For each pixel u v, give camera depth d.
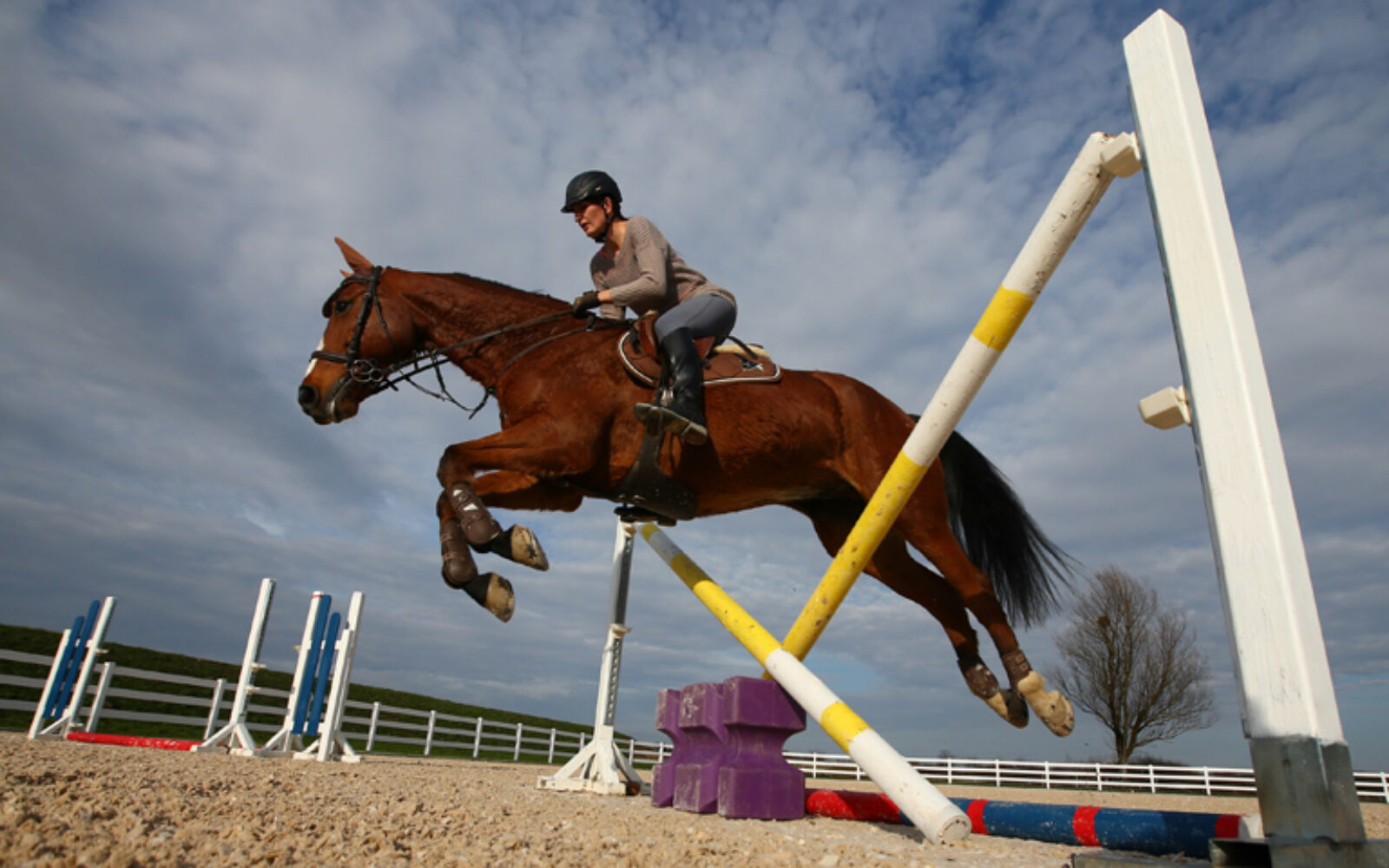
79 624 8.67
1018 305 2.54
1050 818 2.80
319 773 4.98
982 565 4.35
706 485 3.77
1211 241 1.85
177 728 12.65
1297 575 1.64
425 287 4.22
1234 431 1.74
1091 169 2.25
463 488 3.27
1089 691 22.88
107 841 1.74
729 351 3.90
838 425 3.92
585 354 3.72
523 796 4.06
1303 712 1.55
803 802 3.31
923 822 2.45
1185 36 2.09
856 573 3.18
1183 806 10.66
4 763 3.54
